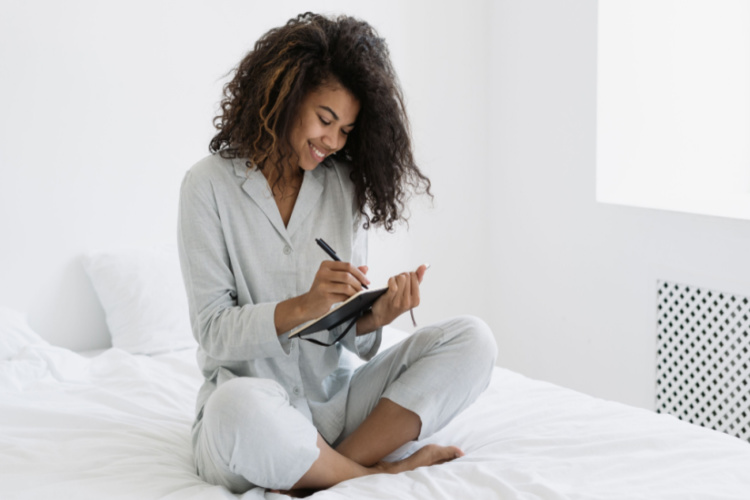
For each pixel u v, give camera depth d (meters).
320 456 1.32
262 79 1.37
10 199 2.31
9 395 1.77
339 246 1.50
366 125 1.46
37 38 2.30
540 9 2.80
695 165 2.74
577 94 2.68
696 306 2.33
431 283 3.08
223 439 1.25
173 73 2.50
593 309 2.70
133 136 2.46
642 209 2.46
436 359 1.43
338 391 1.52
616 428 1.54
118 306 2.34
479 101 3.07
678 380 2.41
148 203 2.50
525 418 1.62
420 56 2.93
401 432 1.42
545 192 2.86
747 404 2.20
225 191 1.41
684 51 2.68
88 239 2.42
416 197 2.99
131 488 1.30
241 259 1.42
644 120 2.66
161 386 1.89
